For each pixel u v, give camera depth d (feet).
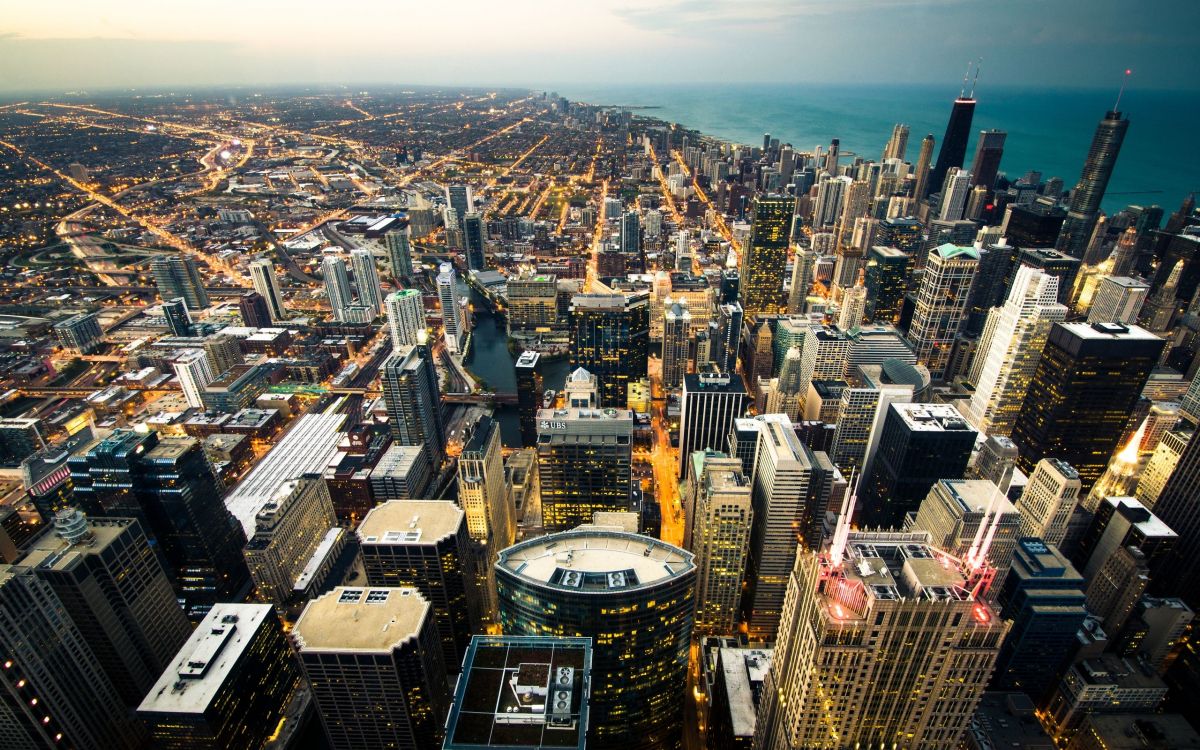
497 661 526.98
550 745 470.39
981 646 478.18
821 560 515.91
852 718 533.96
